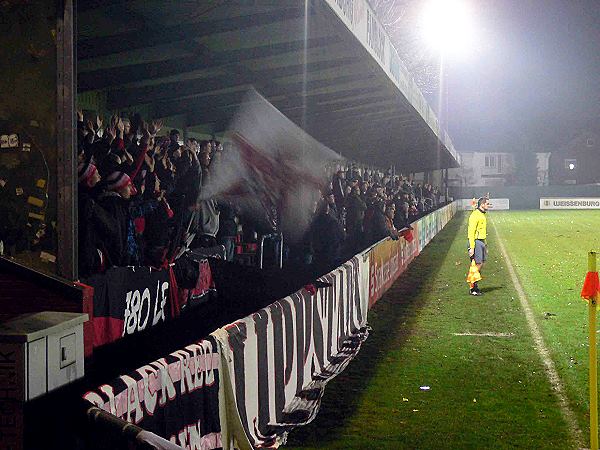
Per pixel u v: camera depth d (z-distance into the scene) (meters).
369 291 11.58
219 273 9.74
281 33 9.87
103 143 7.11
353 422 6.20
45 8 4.73
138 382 3.55
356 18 10.30
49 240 4.78
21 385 2.94
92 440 3.06
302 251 13.18
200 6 8.52
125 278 7.37
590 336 5.36
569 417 6.33
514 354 8.71
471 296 13.34
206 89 11.48
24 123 4.79
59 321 3.23
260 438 5.36
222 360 4.66
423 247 23.20
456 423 6.18
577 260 19.59
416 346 9.18
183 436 4.07
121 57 10.21
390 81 14.55
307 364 7.15
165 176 8.66
